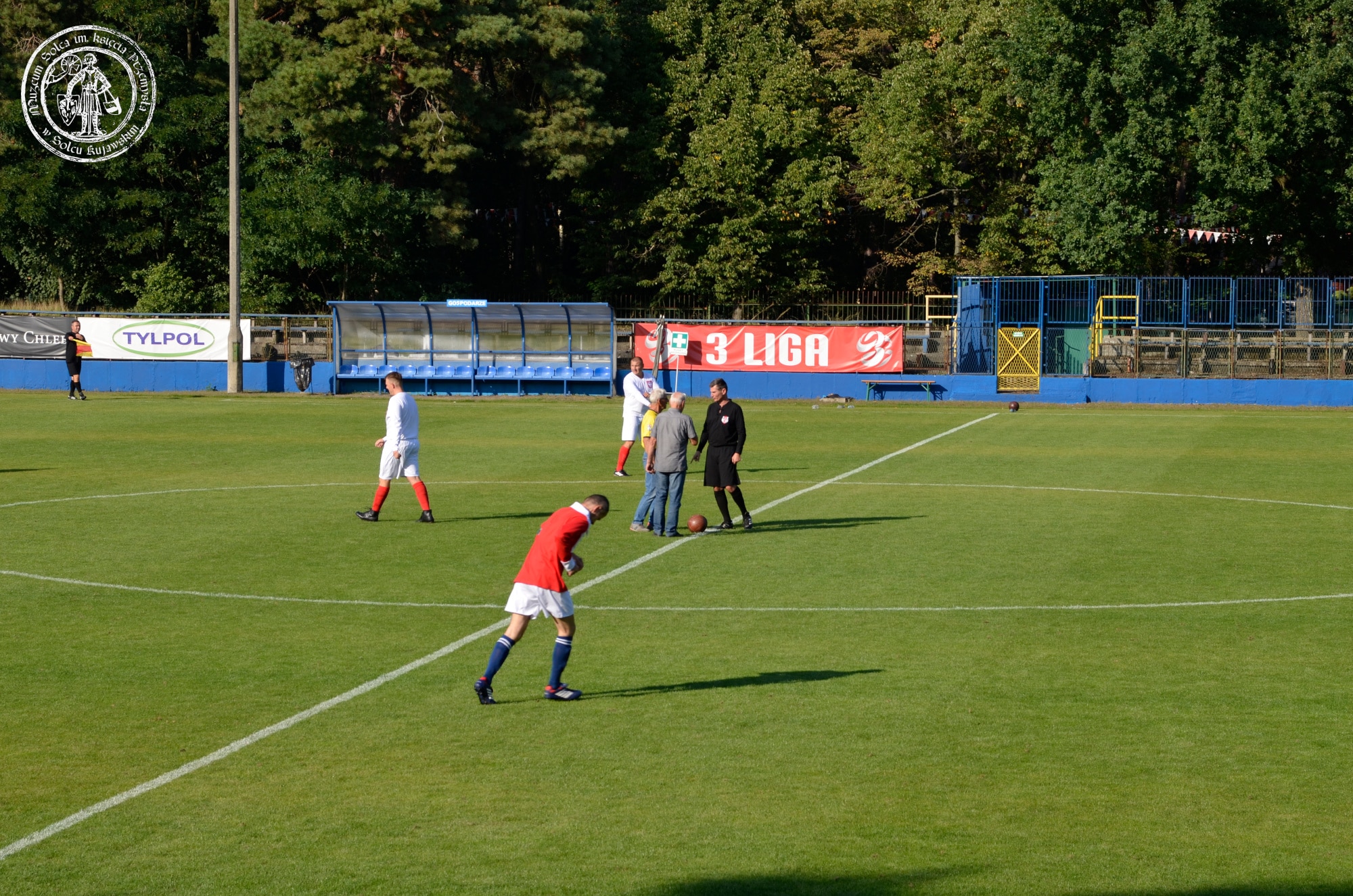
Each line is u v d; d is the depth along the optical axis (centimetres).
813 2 10625
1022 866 1182
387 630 2111
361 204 8969
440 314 7688
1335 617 2205
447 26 9550
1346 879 1154
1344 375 7612
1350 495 3694
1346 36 8056
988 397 7538
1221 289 8356
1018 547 2870
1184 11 8325
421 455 4656
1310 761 1470
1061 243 8981
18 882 1152
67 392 7600
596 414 6388
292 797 1359
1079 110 8556
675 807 1327
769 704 1694
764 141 9769
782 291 10025
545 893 1126
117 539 2958
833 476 4131
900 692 1748
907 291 10669
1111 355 7744
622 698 1725
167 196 9531
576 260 11025
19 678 1827
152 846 1230
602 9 10300
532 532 3062
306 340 7950
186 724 1611
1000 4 9456
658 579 2525
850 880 1152
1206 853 1211
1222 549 2847
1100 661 1914
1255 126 7925
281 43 9469
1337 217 8412
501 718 1633
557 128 9769
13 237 9619
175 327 7744
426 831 1265
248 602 2325
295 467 4269
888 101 9450
